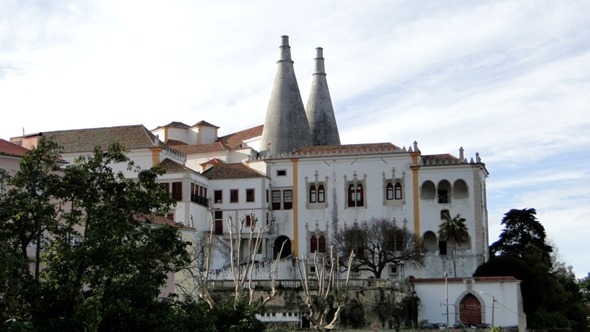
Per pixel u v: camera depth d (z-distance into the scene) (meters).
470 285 93.81
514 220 126.81
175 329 43.78
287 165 129.38
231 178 126.56
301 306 86.19
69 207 56.38
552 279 112.44
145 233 46.09
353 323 87.62
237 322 53.59
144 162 120.50
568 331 102.44
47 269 44.06
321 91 161.00
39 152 45.47
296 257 118.50
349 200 127.12
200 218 122.00
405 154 125.56
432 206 123.94
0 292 41.62
